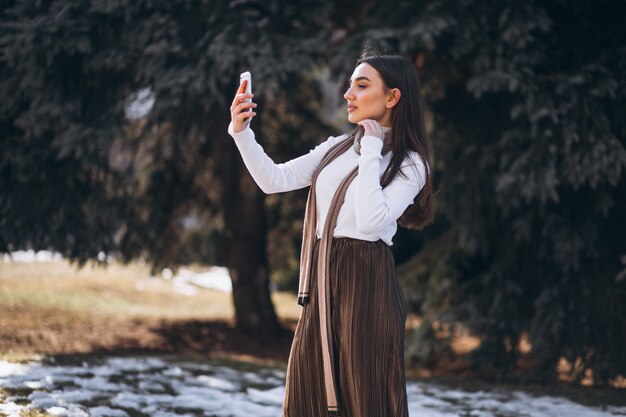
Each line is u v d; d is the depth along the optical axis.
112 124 6.01
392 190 2.35
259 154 2.45
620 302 6.07
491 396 5.29
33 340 6.77
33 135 6.16
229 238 8.73
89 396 4.12
